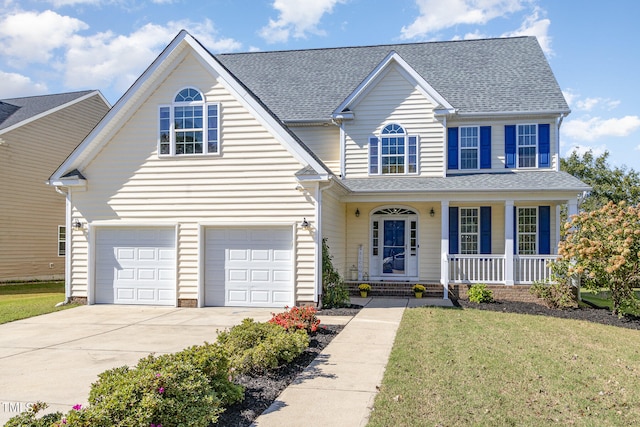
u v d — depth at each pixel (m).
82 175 14.34
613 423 5.24
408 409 5.54
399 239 17.92
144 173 14.09
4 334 10.16
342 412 5.50
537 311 13.30
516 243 17.38
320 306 13.10
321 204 13.37
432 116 17.42
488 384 6.50
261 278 13.61
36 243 23.59
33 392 6.29
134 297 14.16
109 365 7.61
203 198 13.80
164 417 4.38
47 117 24.09
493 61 20.09
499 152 17.48
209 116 13.86
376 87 17.78
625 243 12.18
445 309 13.29
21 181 22.75
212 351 5.69
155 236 14.12
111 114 13.90
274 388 6.34
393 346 8.72
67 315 12.58
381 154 17.59
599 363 7.81
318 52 22.92
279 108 19.03
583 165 31.48
